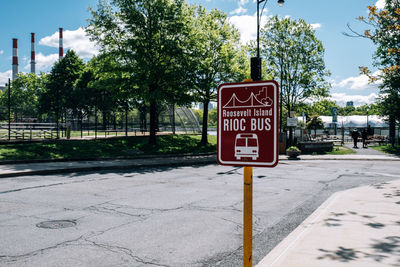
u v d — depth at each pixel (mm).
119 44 25859
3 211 7875
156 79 24828
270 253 4816
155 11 24906
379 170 16969
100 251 5293
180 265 4770
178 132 40250
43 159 17516
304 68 35906
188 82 25922
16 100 82438
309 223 6496
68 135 24984
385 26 12680
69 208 8211
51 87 55375
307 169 17344
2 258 4980
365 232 5789
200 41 27141
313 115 42375
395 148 30594
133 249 5391
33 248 5414
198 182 12602
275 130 2779
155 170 16391
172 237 6020
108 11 25891
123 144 25297
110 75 26578
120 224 6836
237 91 2965
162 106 37562
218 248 5473
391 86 29141
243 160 2932
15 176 13367
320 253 4734
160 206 8500
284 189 11328
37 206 8406
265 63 35562
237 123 2963
